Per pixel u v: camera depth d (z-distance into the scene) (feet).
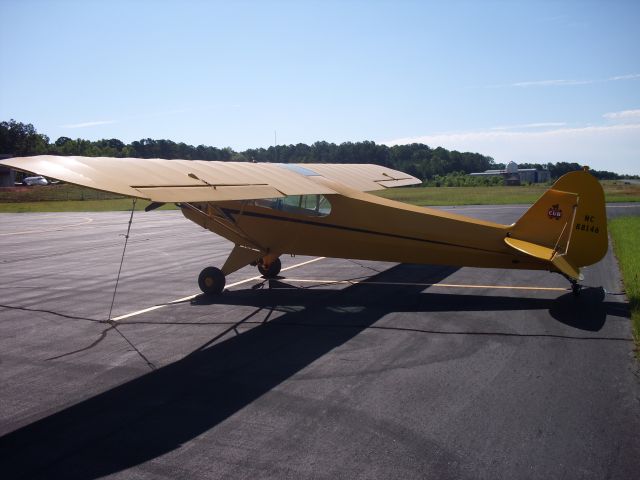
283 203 33.12
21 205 147.64
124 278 40.40
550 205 28.81
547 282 35.04
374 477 13.11
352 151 365.61
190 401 17.79
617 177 538.88
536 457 13.88
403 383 18.75
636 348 21.86
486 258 30.14
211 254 52.42
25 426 16.22
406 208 31.32
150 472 13.58
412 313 27.96
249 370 20.47
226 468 13.67
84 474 13.55
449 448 14.37
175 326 26.78
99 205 147.43
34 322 28.12
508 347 22.25
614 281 35.04
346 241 32.24
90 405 17.65
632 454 13.97
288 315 28.32
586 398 17.29
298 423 15.99
